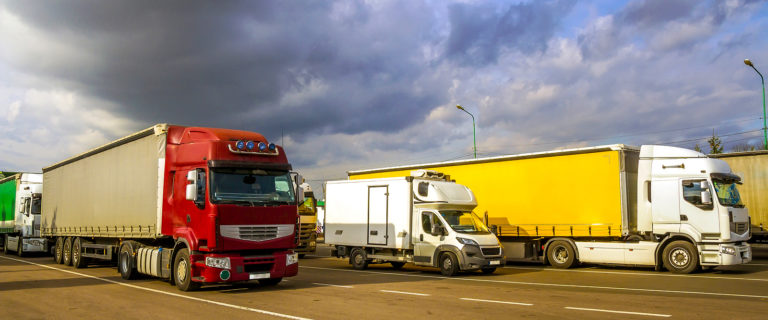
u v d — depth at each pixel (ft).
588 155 57.93
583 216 57.62
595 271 55.62
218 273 38.19
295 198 42.57
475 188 67.21
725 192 51.37
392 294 38.11
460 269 51.52
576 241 58.70
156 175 43.78
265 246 39.99
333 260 77.92
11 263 70.28
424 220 55.01
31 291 40.55
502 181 64.80
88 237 59.67
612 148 55.83
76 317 29.58
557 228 59.57
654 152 54.49
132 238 49.03
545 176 61.16
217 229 37.91
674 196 52.37
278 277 41.01
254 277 39.55
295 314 29.84
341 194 63.82
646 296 36.11
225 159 39.42
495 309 31.04
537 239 62.54
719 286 41.45
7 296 37.88
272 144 42.45
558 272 55.11
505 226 63.87
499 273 54.65
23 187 85.25
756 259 69.97
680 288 40.55
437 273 55.72
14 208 89.40
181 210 41.11
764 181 66.64
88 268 61.46
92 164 57.62
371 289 41.24
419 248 54.90
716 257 49.93
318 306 32.63
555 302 33.65
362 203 61.11
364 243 60.08
